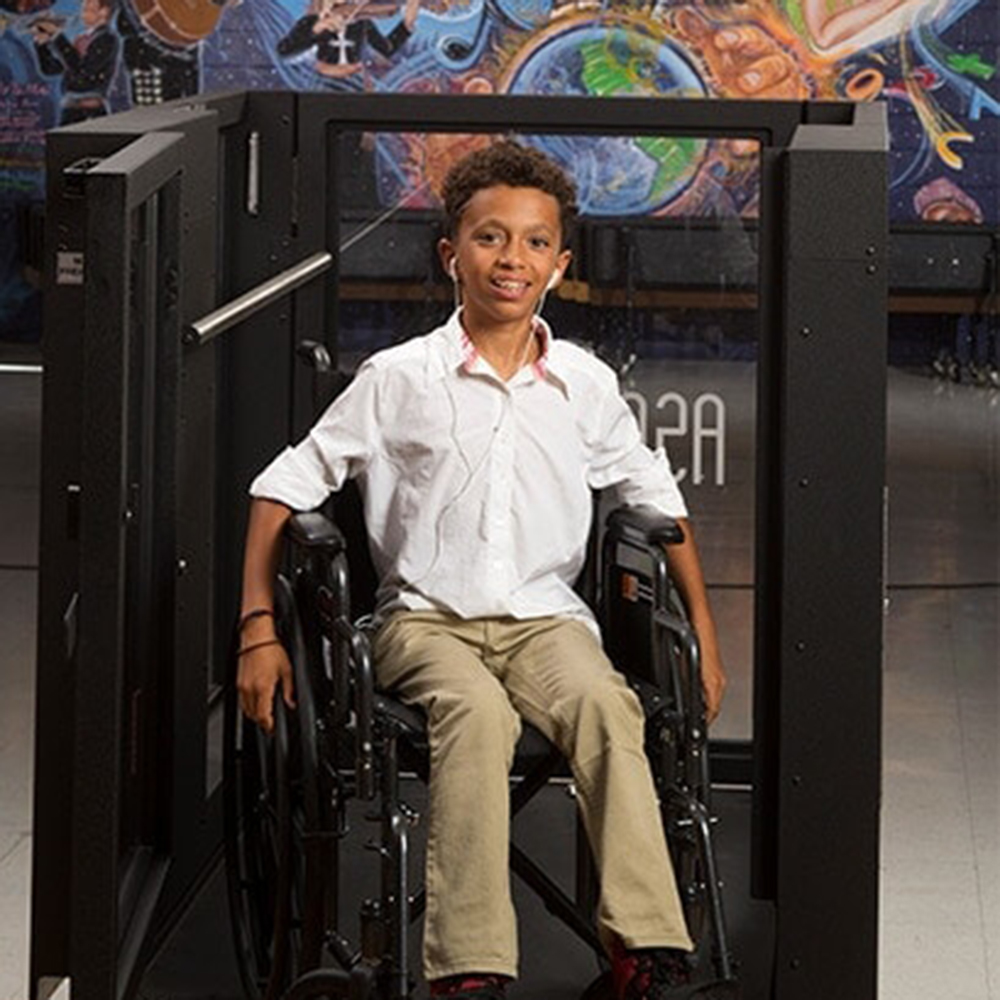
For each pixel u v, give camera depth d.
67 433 5.09
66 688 5.18
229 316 5.63
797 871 5.08
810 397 4.93
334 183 7.41
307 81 15.96
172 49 16.08
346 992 4.83
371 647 5.27
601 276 7.66
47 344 5.07
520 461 5.31
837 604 5.00
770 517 5.06
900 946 6.11
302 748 4.93
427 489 5.30
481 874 4.76
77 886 4.68
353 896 6.43
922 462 13.34
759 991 5.74
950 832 7.05
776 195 4.96
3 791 7.18
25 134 16.27
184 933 6.05
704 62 15.66
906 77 15.64
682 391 7.68
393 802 4.84
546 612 5.30
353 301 7.49
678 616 5.18
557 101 7.29
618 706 4.98
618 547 5.73
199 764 5.90
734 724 7.59
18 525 11.59
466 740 4.87
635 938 4.77
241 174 7.37
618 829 4.84
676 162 7.62
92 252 4.52
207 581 5.84
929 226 15.53
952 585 10.49
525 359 5.36
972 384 15.32
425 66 15.87
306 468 5.28
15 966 5.79
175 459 5.36
